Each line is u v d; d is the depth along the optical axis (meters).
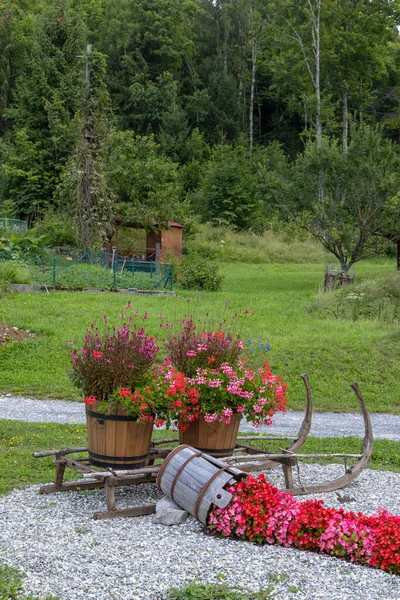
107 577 4.94
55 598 4.55
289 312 22.86
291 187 33.59
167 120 67.81
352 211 31.86
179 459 6.71
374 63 54.97
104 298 23.73
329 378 15.12
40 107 49.31
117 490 7.54
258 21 65.12
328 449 9.84
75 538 5.77
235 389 7.26
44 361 15.41
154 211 35.56
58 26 51.28
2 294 22.69
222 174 56.03
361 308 21.78
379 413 13.34
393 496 7.57
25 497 7.06
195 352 7.68
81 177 33.88
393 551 5.32
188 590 4.69
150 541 5.76
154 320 19.75
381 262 45.34
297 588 4.85
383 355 16.44
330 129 54.84
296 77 55.72
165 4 76.69
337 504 7.16
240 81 79.06
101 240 33.56
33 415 11.73
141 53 76.19
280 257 46.41
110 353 7.08
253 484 6.18
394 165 31.66
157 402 6.98
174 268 32.25
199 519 6.23
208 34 83.56
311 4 51.94
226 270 40.66
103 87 35.59
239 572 5.13
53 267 26.95
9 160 46.75
